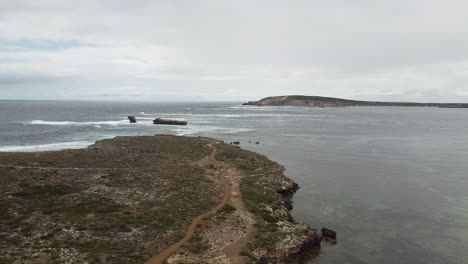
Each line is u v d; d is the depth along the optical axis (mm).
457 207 41188
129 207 32844
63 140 87688
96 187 37875
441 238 32625
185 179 43781
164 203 34688
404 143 92688
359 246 30672
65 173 42500
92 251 23656
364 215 38312
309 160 68312
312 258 28250
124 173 44375
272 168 56219
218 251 25734
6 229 25891
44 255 22406
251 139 96938
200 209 34031
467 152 78938
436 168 62094
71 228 26922
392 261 28141
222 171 50531
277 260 26000
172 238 27094
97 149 62312
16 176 39281
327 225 35375
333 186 49812
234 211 34062
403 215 38438
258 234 29219
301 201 42969
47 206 31125
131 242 25703
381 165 64250
